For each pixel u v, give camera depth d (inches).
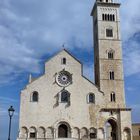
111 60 4057.6
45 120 3496.6
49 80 3641.7
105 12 4291.3
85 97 3649.1
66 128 3550.7
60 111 3555.6
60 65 3720.5
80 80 3705.7
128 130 3631.9
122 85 3949.3
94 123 3572.8
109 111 3666.3
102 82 3929.6
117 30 4220.0
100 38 4143.7
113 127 3833.7
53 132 3464.6
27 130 3425.2
